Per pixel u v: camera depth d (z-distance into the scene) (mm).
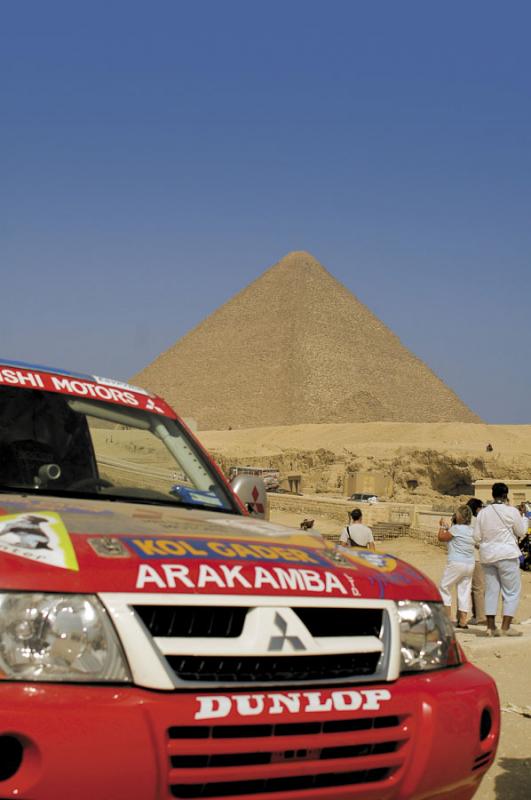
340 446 96000
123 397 5340
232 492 5133
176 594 3162
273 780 3146
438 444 97562
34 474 4602
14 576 3086
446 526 15195
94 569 3176
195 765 3014
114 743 2877
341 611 3488
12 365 5172
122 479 4859
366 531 14719
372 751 3328
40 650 2992
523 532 11859
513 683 8766
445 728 3486
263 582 3363
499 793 5609
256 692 3121
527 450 90875
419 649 3686
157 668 3008
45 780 2814
